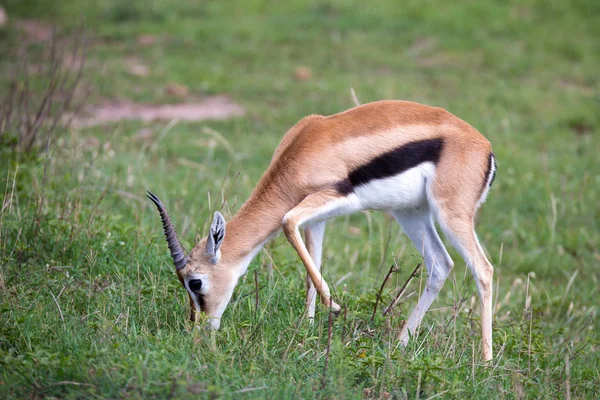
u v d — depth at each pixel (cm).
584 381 847
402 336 849
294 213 807
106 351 692
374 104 865
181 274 828
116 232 1009
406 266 1217
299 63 2217
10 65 1930
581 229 1369
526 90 2077
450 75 2170
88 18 2459
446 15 2595
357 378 746
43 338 752
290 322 818
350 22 2534
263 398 658
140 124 1712
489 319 832
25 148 1203
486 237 1341
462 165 833
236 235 847
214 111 1862
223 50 2281
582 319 1079
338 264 1163
